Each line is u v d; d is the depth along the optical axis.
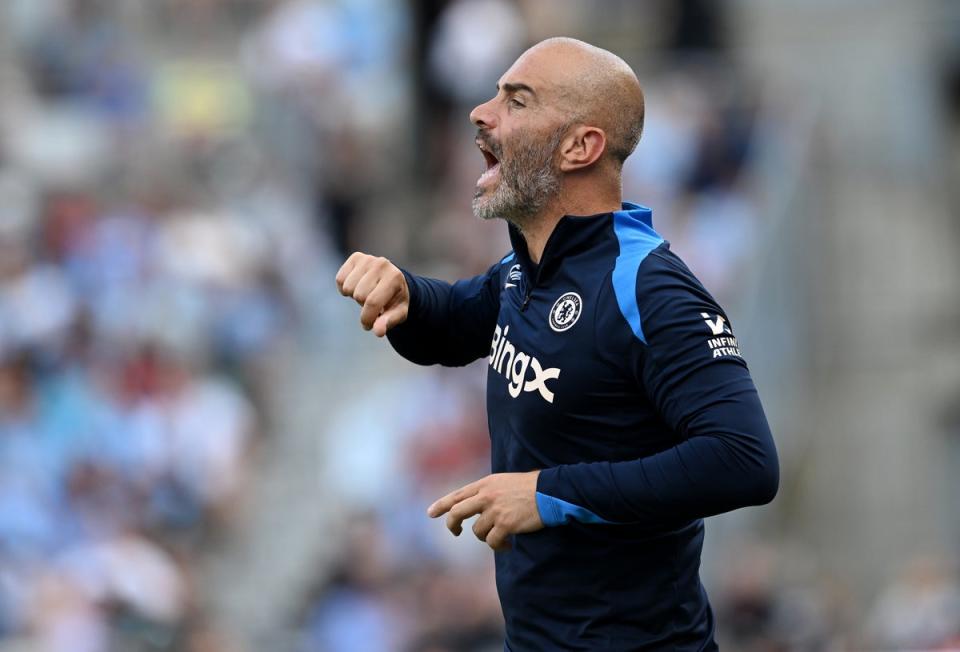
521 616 12.62
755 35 52.25
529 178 12.52
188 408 36.75
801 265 44.97
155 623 31.77
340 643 31.77
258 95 47.69
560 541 12.30
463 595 31.00
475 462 34.41
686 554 12.51
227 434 37.16
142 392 36.44
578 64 12.54
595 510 11.71
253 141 46.28
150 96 51.00
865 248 48.84
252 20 53.91
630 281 11.98
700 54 46.84
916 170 50.47
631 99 12.58
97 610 31.33
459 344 13.88
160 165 46.19
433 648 30.59
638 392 12.08
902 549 45.84
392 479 35.38
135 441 35.81
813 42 51.91
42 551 33.34
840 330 47.94
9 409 35.03
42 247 39.50
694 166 40.66
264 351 39.88
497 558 12.89
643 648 12.37
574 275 12.27
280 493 38.44
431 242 43.16
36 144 46.94
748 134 41.66
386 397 39.22
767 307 40.94
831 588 40.34
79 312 37.75
